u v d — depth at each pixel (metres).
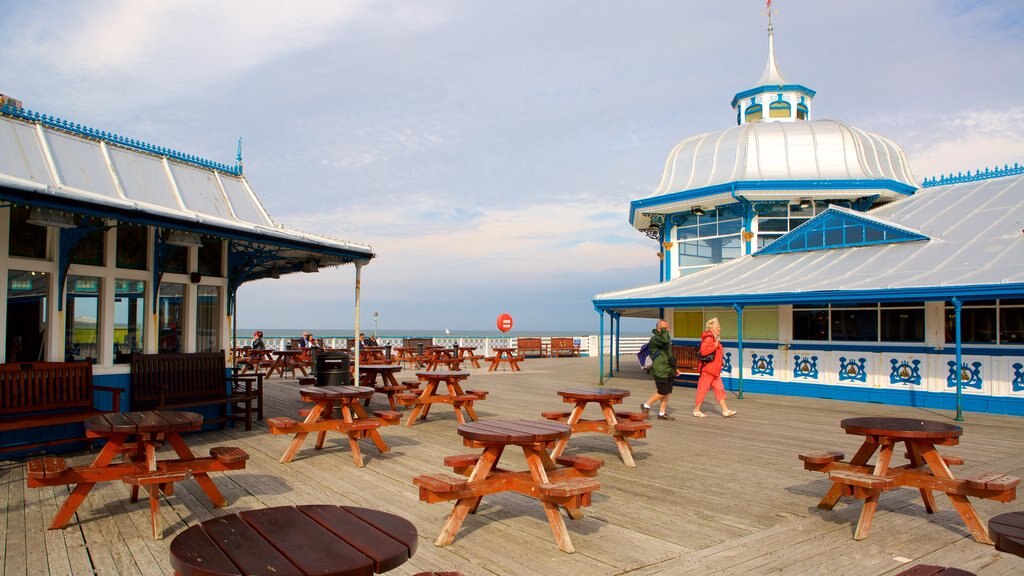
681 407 13.19
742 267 17.72
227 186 10.58
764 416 11.91
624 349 33.75
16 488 6.37
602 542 5.04
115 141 9.09
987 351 12.77
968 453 8.68
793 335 15.72
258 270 13.16
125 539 4.98
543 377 19.86
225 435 9.35
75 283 8.46
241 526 3.06
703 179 20.39
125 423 5.39
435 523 5.44
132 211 7.16
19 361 7.88
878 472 5.40
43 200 6.43
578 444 9.00
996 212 15.34
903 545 5.02
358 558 2.68
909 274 13.34
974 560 4.71
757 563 4.62
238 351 21.67
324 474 7.08
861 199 18.92
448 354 22.09
